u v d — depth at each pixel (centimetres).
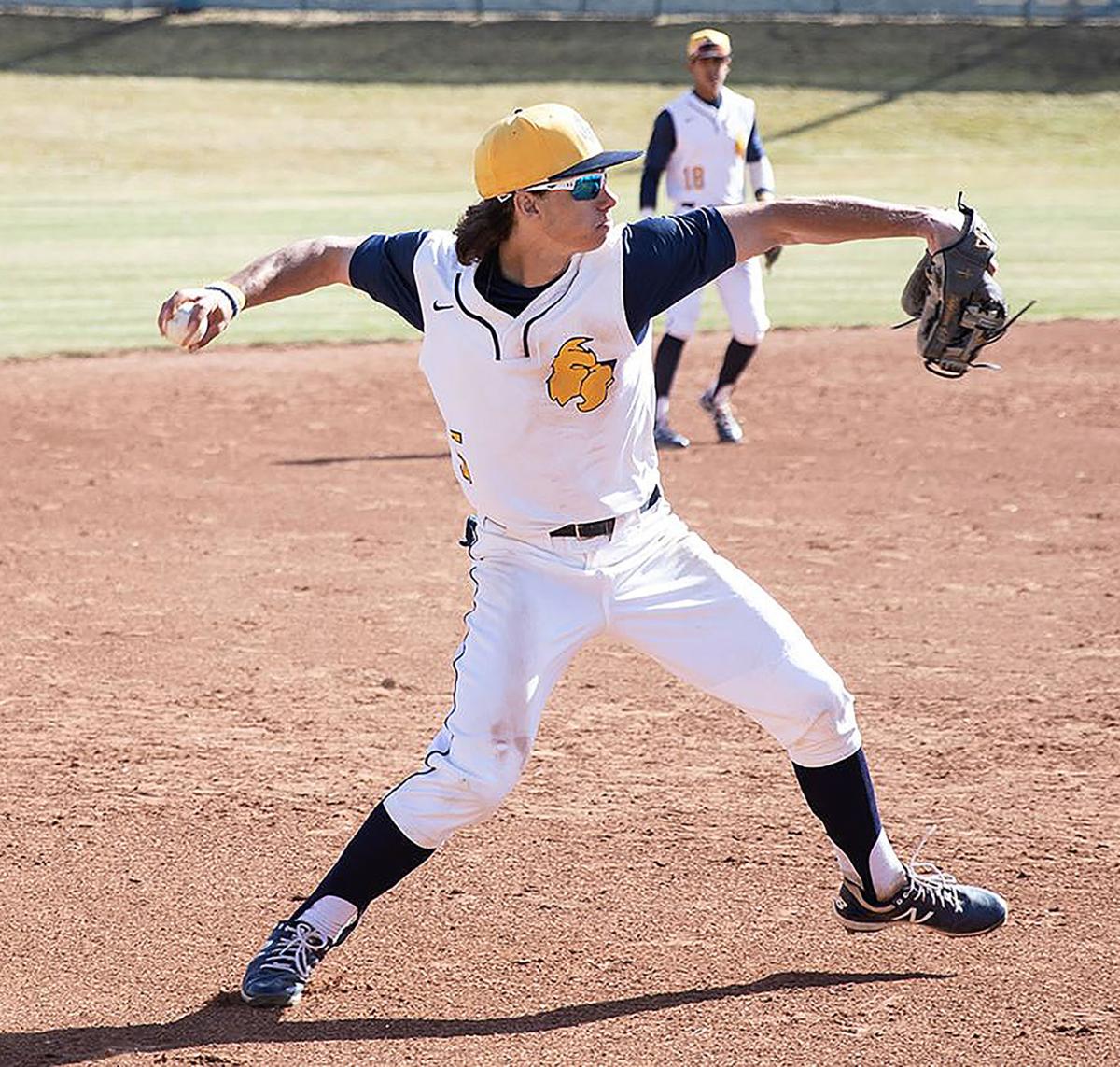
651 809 1784
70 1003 1343
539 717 1278
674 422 4016
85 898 1559
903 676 2239
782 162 11381
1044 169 11106
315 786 1856
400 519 3111
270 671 2272
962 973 1384
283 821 1753
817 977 1377
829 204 1259
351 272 1269
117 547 2917
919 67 13588
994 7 14675
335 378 4606
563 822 1745
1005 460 3575
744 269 3597
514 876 1605
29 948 1448
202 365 4775
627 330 1215
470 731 1258
